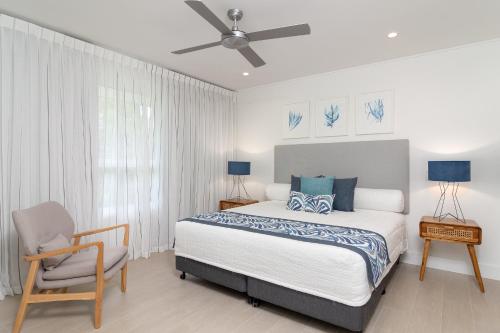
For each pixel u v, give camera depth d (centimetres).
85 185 307
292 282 212
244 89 504
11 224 256
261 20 257
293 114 442
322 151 410
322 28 273
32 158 270
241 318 220
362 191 357
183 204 423
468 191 312
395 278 298
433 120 331
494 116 299
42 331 200
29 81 267
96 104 317
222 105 489
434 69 330
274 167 463
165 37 300
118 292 262
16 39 259
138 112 361
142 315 223
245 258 237
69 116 294
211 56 353
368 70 374
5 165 254
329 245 203
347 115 392
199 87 448
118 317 219
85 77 307
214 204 475
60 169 288
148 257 363
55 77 284
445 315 224
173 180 406
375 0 227
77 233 281
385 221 287
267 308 237
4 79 253
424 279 296
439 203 328
